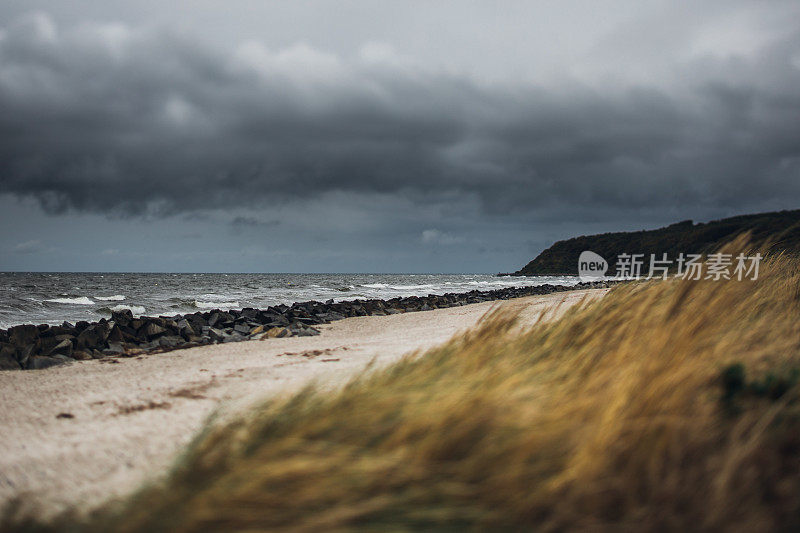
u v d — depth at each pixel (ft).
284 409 9.50
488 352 12.77
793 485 6.76
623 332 11.48
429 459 7.04
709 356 9.64
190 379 18.13
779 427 7.66
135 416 13.14
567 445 7.06
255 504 6.27
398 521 6.10
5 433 12.01
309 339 32.01
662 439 6.77
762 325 12.77
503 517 6.19
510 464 6.72
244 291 147.84
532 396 8.68
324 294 137.80
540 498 6.26
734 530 6.06
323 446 7.34
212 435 8.69
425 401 8.50
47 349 26.76
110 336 32.19
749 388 8.72
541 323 17.08
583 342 12.73
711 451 7.19
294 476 6.61
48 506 8.07
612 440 6.72
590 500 6.31
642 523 6.11
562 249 444.96
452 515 6.12
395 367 13.20
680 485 6.57
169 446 10.71
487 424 7.43
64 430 12.16
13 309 77.56
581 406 7.73
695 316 10.24
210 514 6.03
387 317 52.49
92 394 16.14
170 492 6.97
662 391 7.65
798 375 8.97
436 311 59.62
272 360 22.47
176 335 36.52
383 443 7.40
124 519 6.64
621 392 7.63
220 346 29.81
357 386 11.08
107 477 9.27
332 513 5.98
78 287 158.81
